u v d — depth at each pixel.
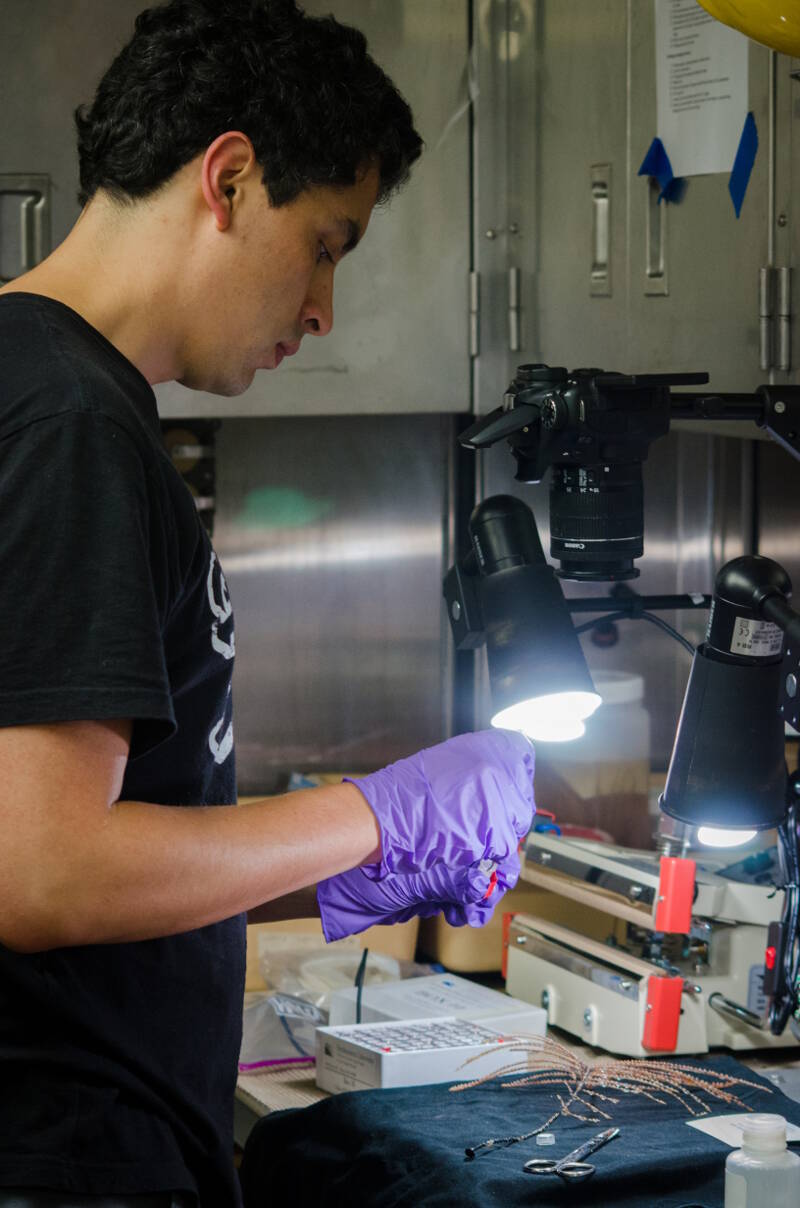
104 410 1.03
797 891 1.68
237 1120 2.06
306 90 1.12
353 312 2.47
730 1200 1.35
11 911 0.98
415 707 2.87
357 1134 1.61
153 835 1.02
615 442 1.40
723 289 1.91
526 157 2.36
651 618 1.45
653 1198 1.44
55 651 0.98
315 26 1.16
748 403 1.44
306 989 2.28
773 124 1.79
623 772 2.72
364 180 1.19
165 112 1.11
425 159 2.43
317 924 2.49
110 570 1.00
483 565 1.36
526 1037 1.86
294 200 1.14
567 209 2.27
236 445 2.77
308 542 2.81
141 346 1.16
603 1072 1.78
